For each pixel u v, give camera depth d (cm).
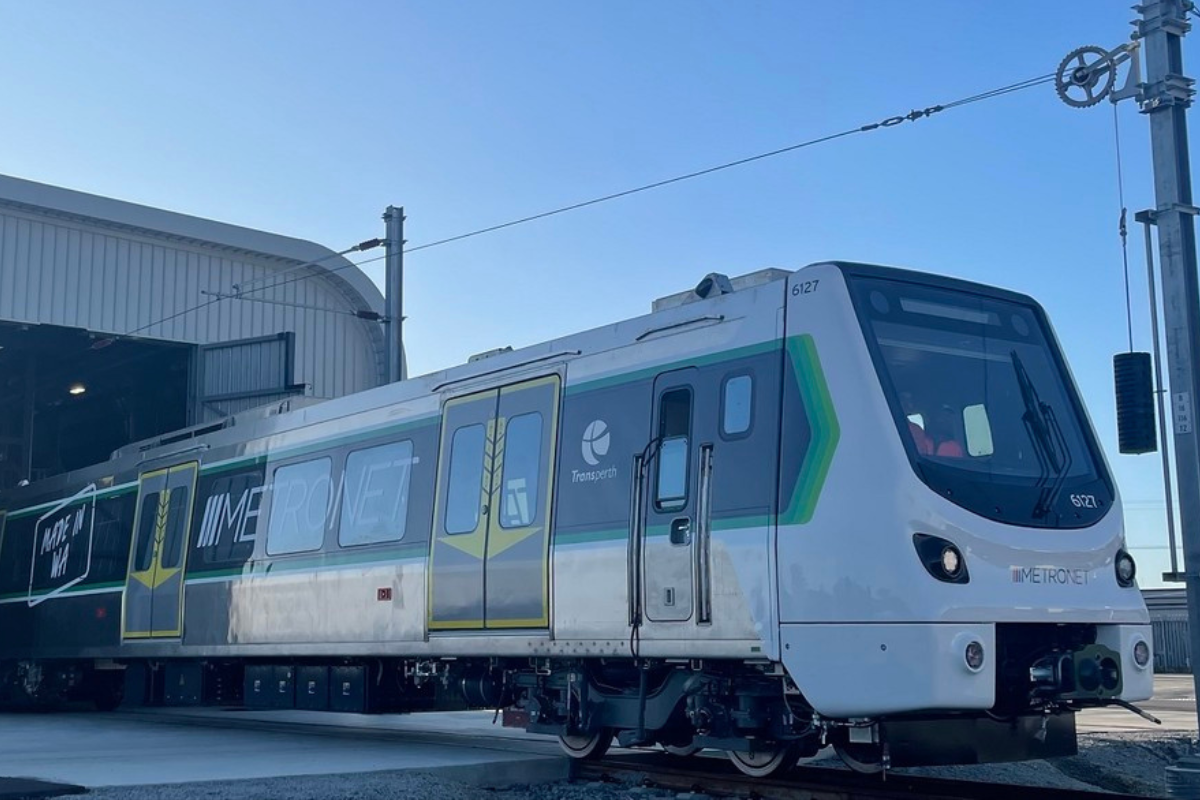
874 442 832
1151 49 1141
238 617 1476
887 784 949
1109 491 921
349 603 1286
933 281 933
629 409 1012
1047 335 980
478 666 1207
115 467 1859
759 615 871
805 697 838
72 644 1880
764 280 970
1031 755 882
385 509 1261
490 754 1164
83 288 2342
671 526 949
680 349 979
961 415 890
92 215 2325
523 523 1086
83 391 2900
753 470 897
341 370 2652
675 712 987
